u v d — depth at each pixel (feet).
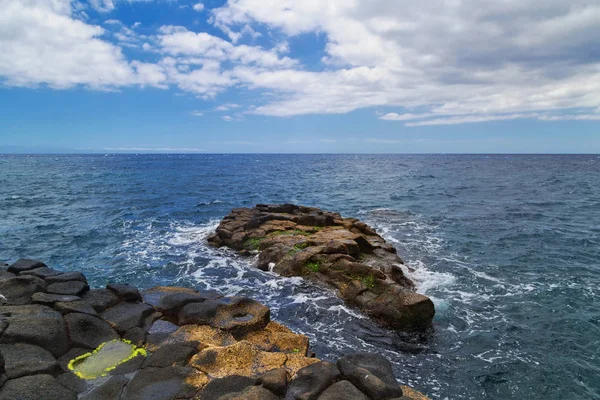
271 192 135.03
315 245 49.60
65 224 77.15
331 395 17.22
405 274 46.47
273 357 22.33
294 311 36.96
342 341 31.76
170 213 90.58
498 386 26.40
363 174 232.32
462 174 228.63
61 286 29.63
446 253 57.93
